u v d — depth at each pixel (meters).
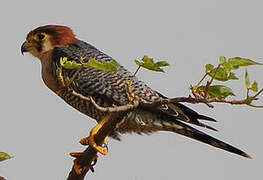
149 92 11.40
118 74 11.48
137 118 11.01
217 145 11.00
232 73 6.64
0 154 7.09
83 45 12.47
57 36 12.55
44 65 12.25
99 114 11.55
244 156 10.84
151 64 6.86
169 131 11.43
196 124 11.16
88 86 11.39
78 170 9.70
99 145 9.49
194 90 6.96
